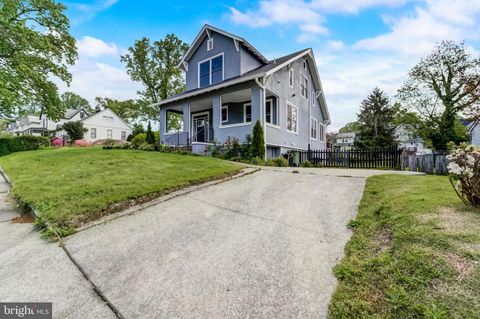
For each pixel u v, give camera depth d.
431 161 8.35
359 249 2.69
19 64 11.34
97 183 5.50
